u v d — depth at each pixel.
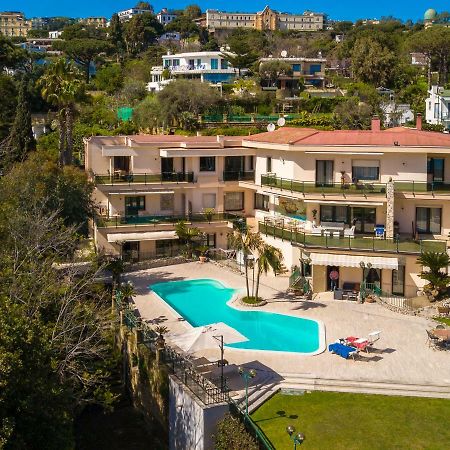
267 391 28.03
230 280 46.19
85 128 91.00
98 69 167.62
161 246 53.66
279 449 23.83
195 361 29.80
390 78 133.38
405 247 41.22
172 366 29.75
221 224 54.41
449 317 37.03
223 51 157.50
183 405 27.03
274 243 48.09
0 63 105.75
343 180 45.88
